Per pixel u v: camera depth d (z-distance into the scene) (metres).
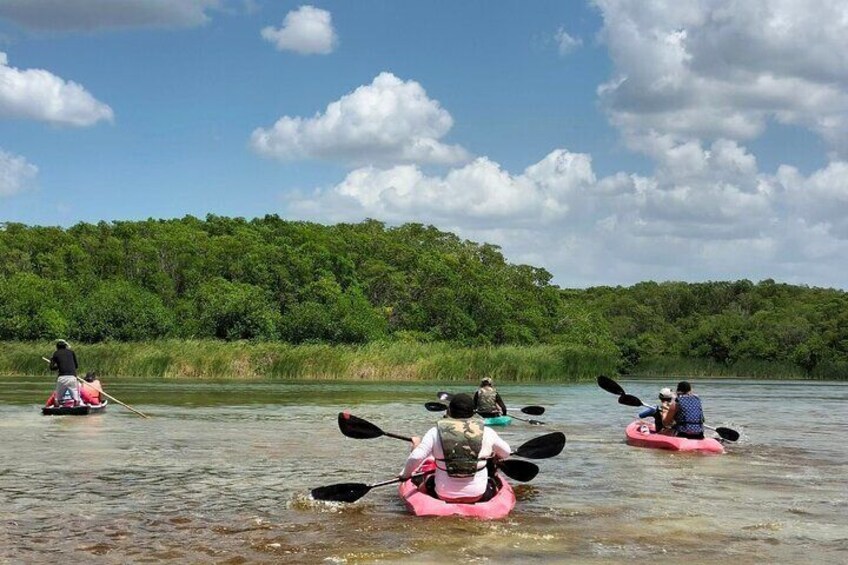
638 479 11.11
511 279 79.44
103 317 53.69
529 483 10.74
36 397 24.91
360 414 20.88
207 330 57.56
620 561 6.74
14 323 50.75
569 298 92.69
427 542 7.28
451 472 8.58
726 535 7.73
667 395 15.83
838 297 106.19
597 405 26.75
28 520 8.15
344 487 8.92
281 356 40.81
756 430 19.12
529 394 32.78
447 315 69.25
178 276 69.69
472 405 8.88
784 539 7.59
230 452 13.38
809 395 40.03
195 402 24.39
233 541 7.33
